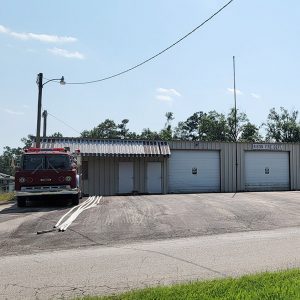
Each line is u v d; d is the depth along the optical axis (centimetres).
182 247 947
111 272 716
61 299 571
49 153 1809
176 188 3166
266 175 3422
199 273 706
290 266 749
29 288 625
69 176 1805
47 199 1986
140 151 2994
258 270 722
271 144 3431
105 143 2969
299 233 1144
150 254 867
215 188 3266
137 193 3023
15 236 1091
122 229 1195
